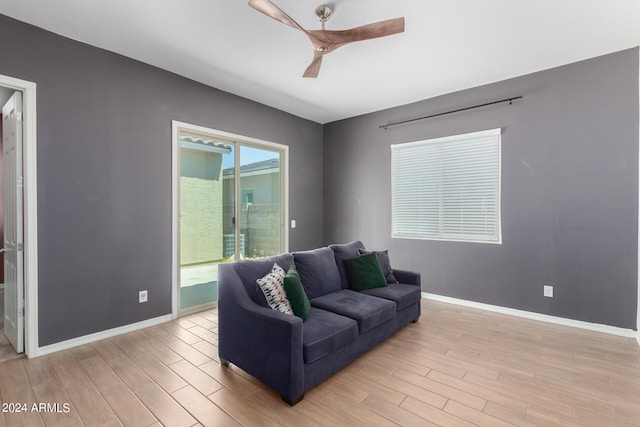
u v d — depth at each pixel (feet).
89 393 6.71
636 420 5.89
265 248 14.90
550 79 10.94
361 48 9.55
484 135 12.30
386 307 8.95
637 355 8.46
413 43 9.27
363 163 16.16
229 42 9.20
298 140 16.44
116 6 7.48
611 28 8.51
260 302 7.65
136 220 10.28
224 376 7.44
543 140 11.09
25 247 8.30
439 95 13.51
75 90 8.98
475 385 7.07
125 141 10.02
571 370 7.70
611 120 9.93
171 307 11.22
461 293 13.00
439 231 13.61
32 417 5.94
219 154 13.01
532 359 8.27
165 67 10.82
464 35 8.84
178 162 11.40
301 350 6.40
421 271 14.11
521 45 9.41
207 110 12.32
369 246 15.92
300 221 16.61
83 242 9.16
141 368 7.77
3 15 7.79
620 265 9.84
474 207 12.67
